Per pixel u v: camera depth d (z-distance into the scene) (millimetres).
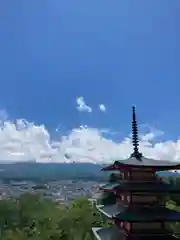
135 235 30484
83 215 70500
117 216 30875
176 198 62250
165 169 32844
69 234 65438
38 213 80812
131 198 32094
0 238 67312
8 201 86188
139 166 31859
